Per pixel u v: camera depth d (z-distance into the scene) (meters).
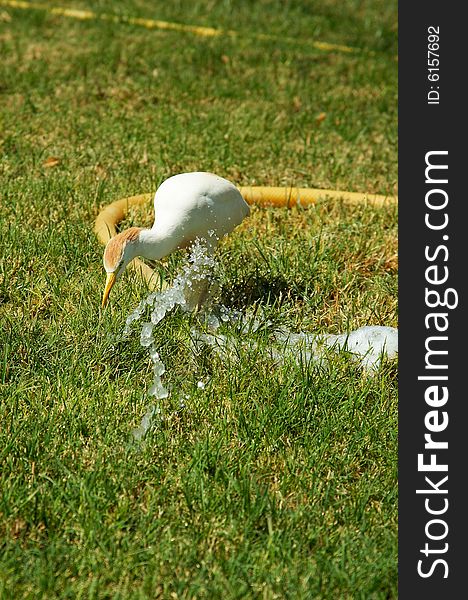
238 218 9.45
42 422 7.62
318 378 8.38
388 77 17.91
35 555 6.42
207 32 19.55
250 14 21.00
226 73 17.31
